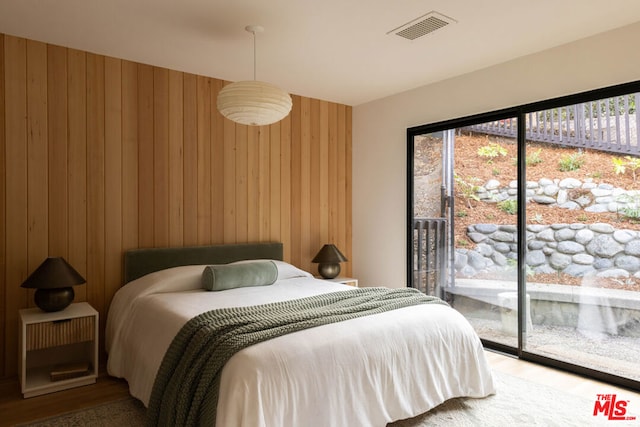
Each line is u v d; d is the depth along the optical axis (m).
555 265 3.29
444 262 4.09
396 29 2.88
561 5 2.56
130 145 3.49
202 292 3.13
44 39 3.07
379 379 2.15
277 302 2.62
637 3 2.54
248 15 2.67
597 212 3.06
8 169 2.99
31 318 2.72
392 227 4.54
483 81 3.68
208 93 3.90
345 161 4.94
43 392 2.73
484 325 3.77
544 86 3.28
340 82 4.07
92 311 2.93
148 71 3.58
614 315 2.98
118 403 2.60
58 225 3.18
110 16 2.70
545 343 3.34
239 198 4.10
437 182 4.14
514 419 2.40
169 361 2.15
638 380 2.84
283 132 4.41
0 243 2.96
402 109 4.41
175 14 2.67
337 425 1.97
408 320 2.43
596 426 2.33
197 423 1.85
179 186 3.74
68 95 3.22
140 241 3.54
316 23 2.79
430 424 2.34
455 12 2.64
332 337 2.10
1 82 2.97
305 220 4.59
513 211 3.55
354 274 4.98
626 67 2.85
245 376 1.78
